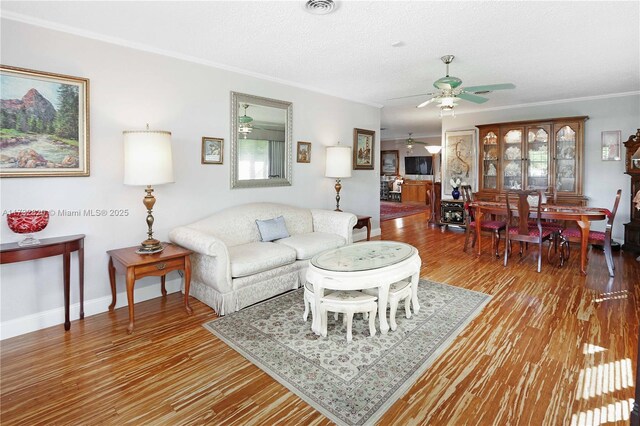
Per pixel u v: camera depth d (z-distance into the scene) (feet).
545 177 19.08
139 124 10.52
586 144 18.43
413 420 5.66
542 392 6.31
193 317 9.67
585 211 13.51
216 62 12.05
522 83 15.20
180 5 7.92
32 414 5.86
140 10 8.16
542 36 9.80
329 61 11.97
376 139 20.01
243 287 10.19
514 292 11.31
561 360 7.32
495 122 21.43
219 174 12.62
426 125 30.76
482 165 21.11
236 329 8.91
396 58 11.64
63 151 9.15
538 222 13.61
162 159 9.41
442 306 10.20
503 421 5.61
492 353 7.63
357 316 9.63
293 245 12.09
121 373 7.02
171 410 5.95
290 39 9.96
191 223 11.68
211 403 6.12
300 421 5.67
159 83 10.88
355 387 6.52
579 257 15.64
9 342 8.30
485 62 12.15
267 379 6.81
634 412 5.05
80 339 8.43
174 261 9.43
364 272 8.36
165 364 7.34
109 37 9.70
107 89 9.84
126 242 10.47
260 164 13.94
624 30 9.41
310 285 8.95
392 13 8.32
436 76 13.87
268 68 12.78
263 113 13.92
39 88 8.72
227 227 12.05
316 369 7.12
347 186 18.25
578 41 10.20
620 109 17.42
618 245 16.92
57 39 8.95
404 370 7.04
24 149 8.59
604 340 8.13
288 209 14.24
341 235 13.87
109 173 10.01
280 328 8.95
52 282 9.24
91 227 9.78
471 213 17.69
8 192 8.46
